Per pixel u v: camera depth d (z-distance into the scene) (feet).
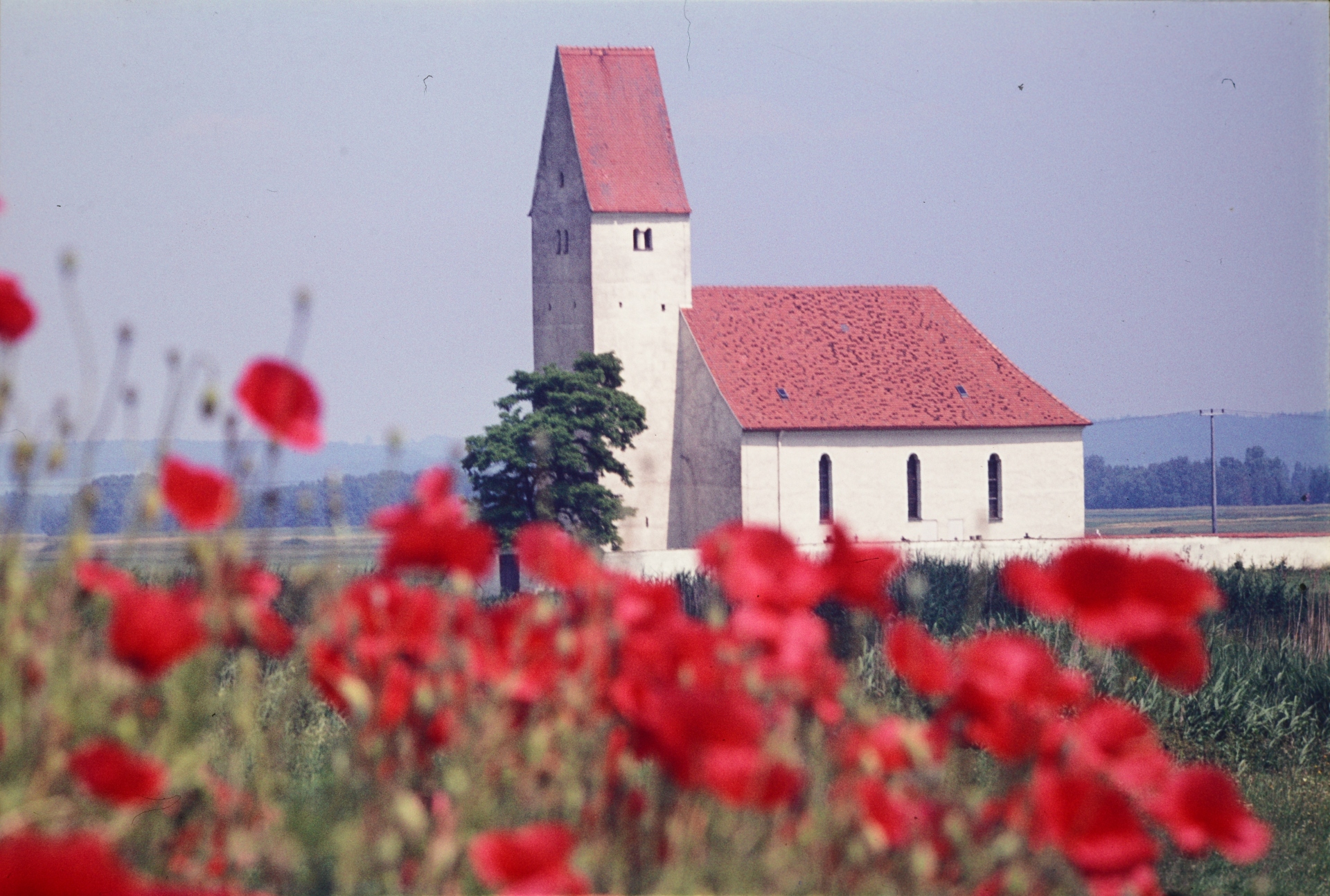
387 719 35.99
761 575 38.06
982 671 35.47
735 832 33.91
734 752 32.01
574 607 38.78
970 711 35.65
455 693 36.78
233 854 34.53
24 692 32.73
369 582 37.06
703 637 36.73
